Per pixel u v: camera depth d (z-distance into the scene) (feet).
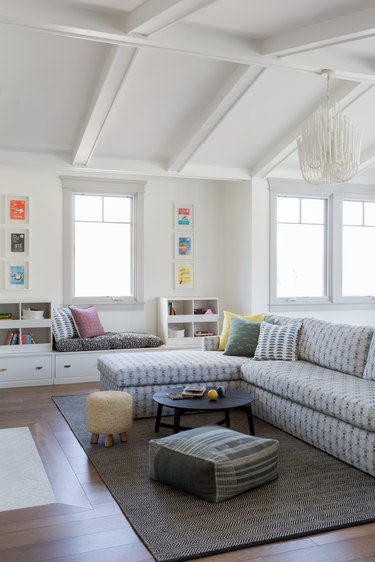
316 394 12.16
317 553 7.79
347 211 23.53
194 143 18.57
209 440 10.28
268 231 21.70
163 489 10.00
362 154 20.88
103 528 8.54
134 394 14.83
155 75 15.57
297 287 22.66
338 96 17.01
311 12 12.26
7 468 11.15
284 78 16.33
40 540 8.14
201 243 23.52
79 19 11.91
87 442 12.80
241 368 15.74
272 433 13.58
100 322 21.67
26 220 20.76
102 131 17.89
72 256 21.50
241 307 22.24
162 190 22.86
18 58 14.29
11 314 20.49
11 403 16.62
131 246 22.57
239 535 8.22
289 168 21.93
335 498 9.58
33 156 18.86
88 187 21.58
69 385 19.33
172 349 21.22
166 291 22.97
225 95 16.12
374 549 7.90
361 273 23.67
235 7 12.20
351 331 14.17
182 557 7.61
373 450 10.57
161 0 10.90
